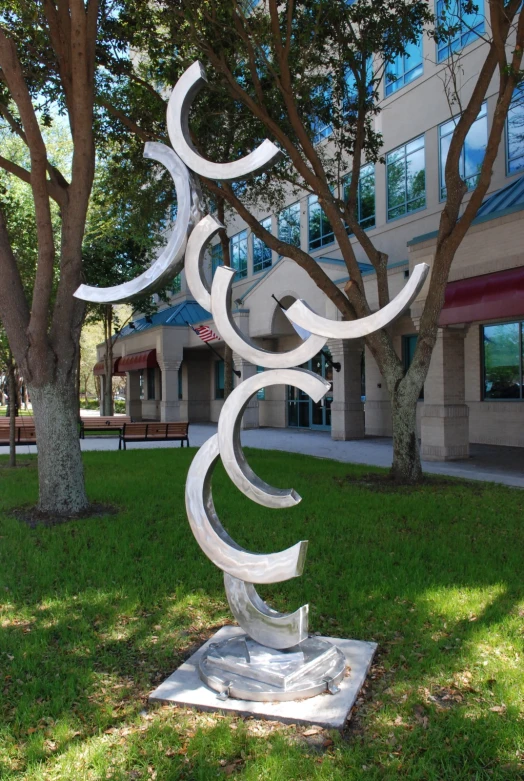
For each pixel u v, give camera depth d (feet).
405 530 22.41
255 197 48.37
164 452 49.42
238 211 33.91
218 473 35.32
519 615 14.35
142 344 101.91
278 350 79.77
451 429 42.24
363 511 25.13
